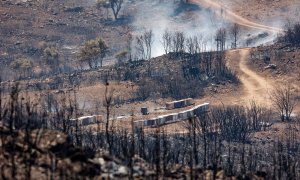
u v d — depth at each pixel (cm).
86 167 9612
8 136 10094
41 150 9844
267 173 12912
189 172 11256
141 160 11219
